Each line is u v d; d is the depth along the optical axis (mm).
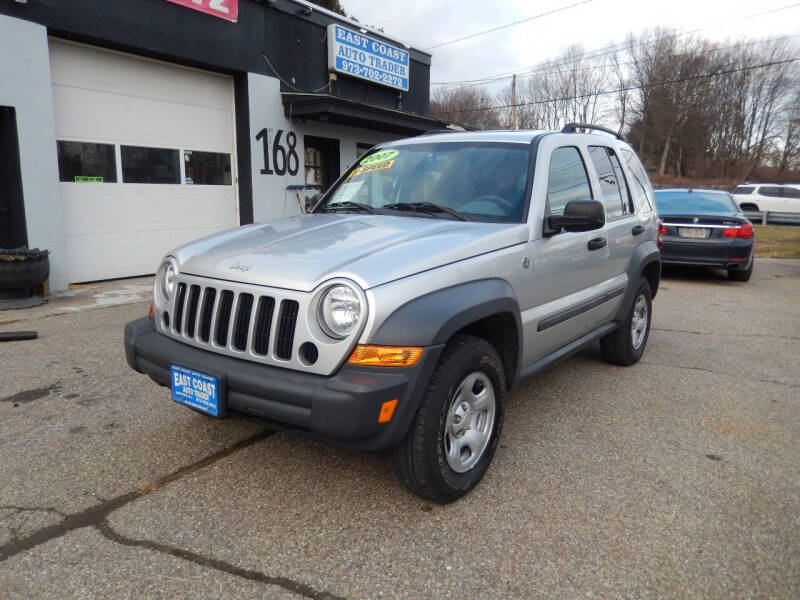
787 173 57156
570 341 3980
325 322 2428
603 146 4617
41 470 3039
